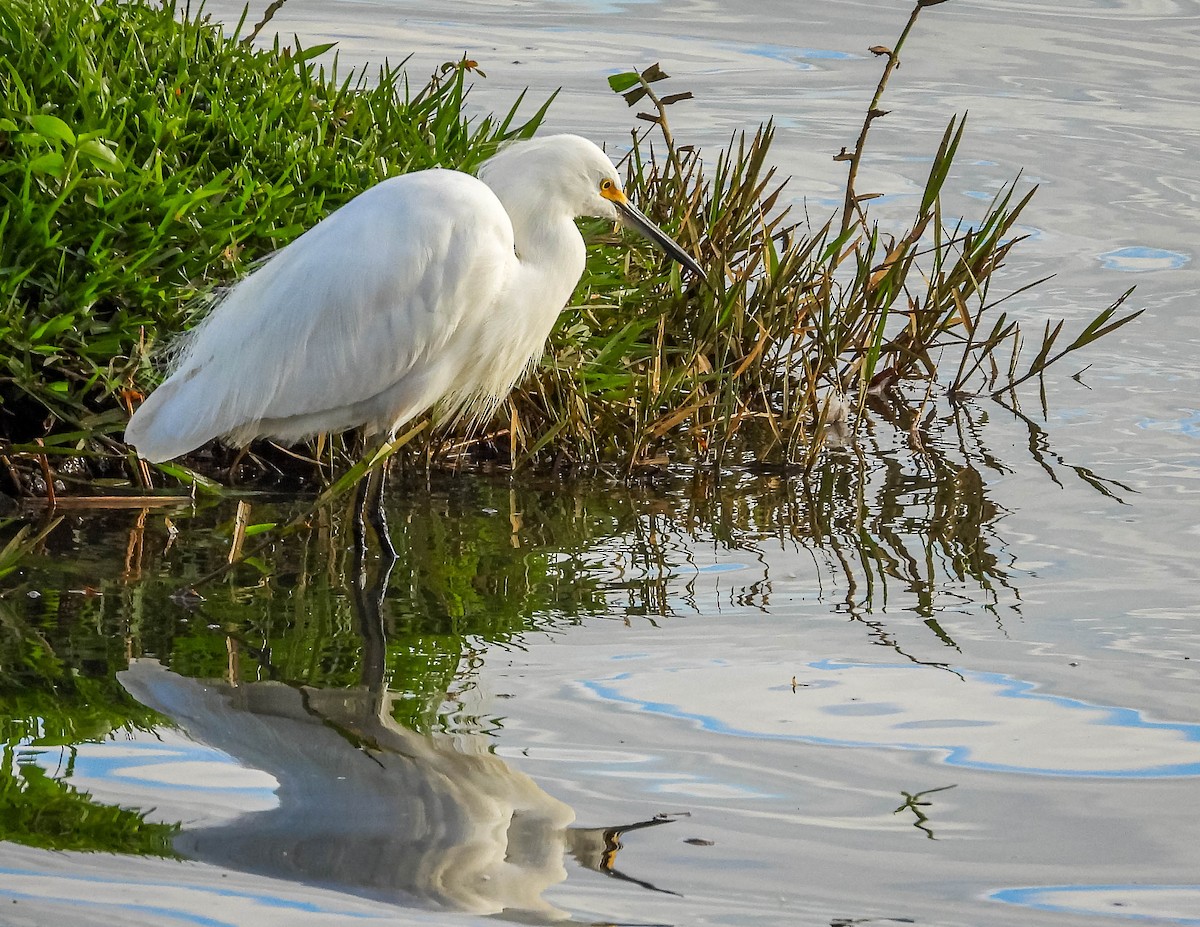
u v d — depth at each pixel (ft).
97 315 32.78
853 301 41.70
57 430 32.53
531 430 37.27
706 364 38.24
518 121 57.88
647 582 29.53
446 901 18.33
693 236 39.91
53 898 17.94
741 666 25.61
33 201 32.50
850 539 32.22
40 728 22.25
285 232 34.81
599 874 19.12
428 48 66.64
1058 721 23.81
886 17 79.15
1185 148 60.80
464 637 26.63
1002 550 31.65
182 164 36.81
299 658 25.40
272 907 18.03
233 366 30.32
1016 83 68.85
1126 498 34.99
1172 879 19.45
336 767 21.59
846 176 55.72
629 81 41.57
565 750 22.36
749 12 78.89
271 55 44.93
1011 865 19.66
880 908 18.57
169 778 20.98
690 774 21.75
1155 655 26.37
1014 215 42.27
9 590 27.43
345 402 31.32
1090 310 47.67
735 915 18.29
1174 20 80.53
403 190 31.24
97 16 41.78
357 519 30.32
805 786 21.53
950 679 25.26
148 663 24.84
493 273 31.65
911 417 41.06
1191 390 42.86
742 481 36.01
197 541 30.53
